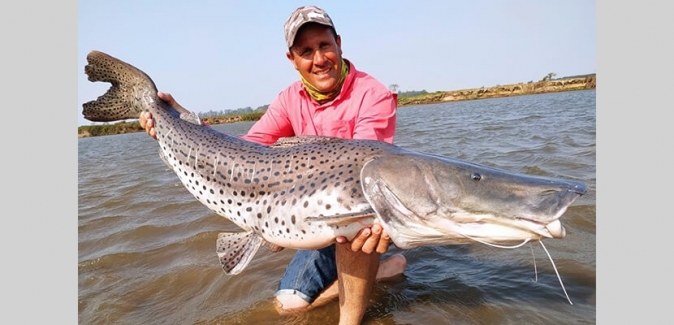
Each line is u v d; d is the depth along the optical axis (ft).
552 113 20.62
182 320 3.90
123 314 4.09
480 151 10.42
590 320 3.31
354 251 3.31
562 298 3.66
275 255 5.16
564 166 7.70
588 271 4.00
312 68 3.85
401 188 3.00
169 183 10.29
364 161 3.22
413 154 3.17
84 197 9.66
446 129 16.94
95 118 4.59
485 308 3.63
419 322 3.56
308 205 3.24
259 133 4.44
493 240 2.90
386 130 3.92
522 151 9.74
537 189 2.80
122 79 4.58
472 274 4.26
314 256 4.09
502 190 2.85
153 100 4.44
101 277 4.96
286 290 3.98
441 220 2.94
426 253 4.90
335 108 4.06
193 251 5.45
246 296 4.23
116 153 23.08
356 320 3.59
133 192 9.59
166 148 4.31
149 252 5.56
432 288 4.07
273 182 3.48
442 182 2.94
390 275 4.39
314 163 3.38
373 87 4.00
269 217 3.46
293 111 4.32
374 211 3.00
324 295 4.02
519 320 3.42
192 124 4.23
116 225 6.92
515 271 4.20
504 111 25.35
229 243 3.79
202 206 7.55
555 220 2.69
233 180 3.71
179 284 4.61
